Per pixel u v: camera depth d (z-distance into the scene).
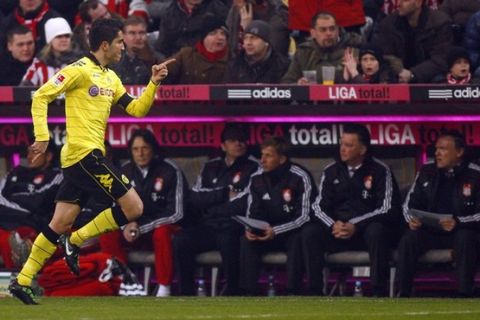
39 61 39.97
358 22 40.34
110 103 28.78
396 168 38.12
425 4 40.84
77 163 28.41
